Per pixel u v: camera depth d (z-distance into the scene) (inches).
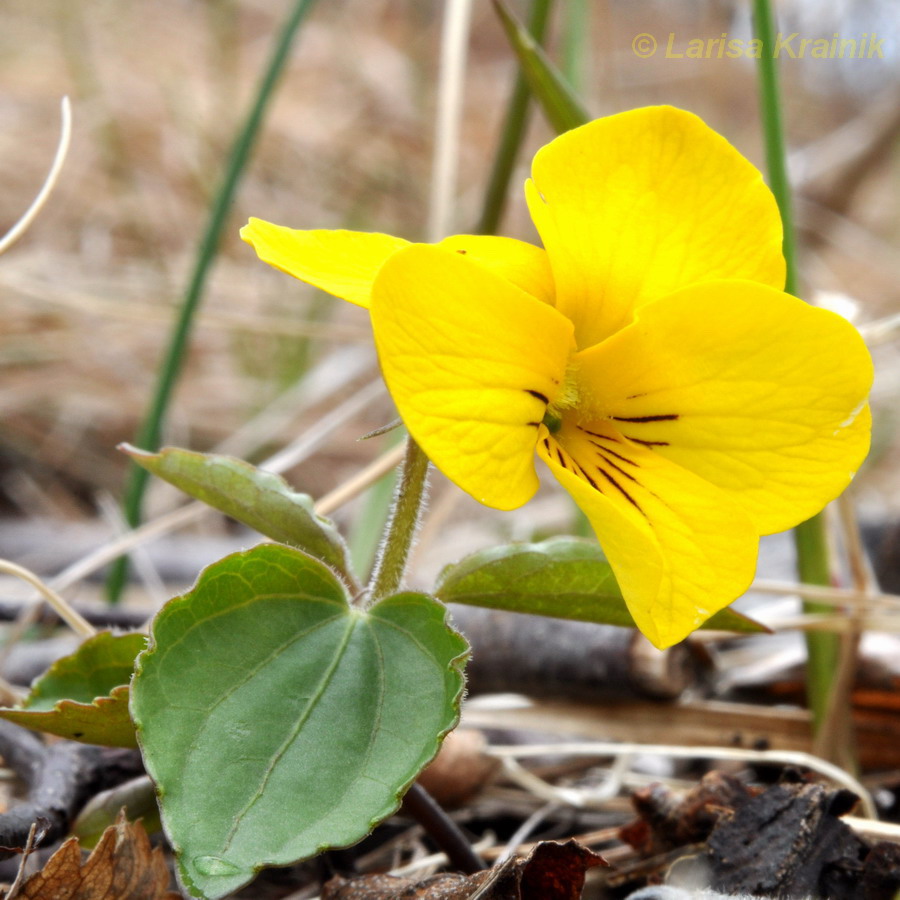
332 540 5.0
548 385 4.7
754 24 6.1
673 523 4.7
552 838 5.9
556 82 6.1
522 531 9.5
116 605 6.7
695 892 4.9
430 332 4.5
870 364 4.7
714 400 4.7
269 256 4.7
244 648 4.8
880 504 10.1
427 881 4.9
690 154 4.8
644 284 4.8
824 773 5.8
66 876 4.8
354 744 4.7
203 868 4.5
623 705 6.1
